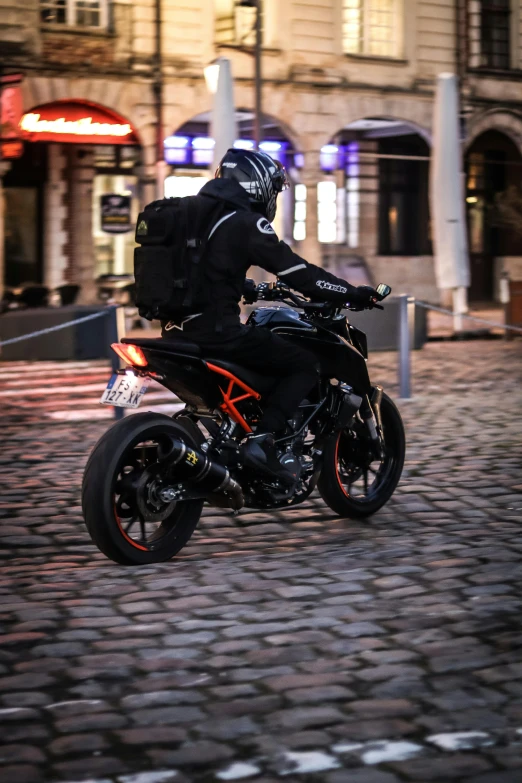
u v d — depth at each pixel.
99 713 3.72
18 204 21.81
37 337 15.45
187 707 3.76
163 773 3.30
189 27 22.14
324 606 4.82
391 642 4.36
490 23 26.23
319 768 3.32
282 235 24.78
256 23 19.17
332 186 25.48
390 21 24.91
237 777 3.27
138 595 5.00
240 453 5.65
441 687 3.92
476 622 4.59
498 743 3.48
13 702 3.82
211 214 5.41
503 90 26.42
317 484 6.33
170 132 22.16
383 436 6.54
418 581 5.18
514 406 11.02
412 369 14.31
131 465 5.53
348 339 6.14
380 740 3.50
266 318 5.84
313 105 23.88
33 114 20.72
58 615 4.73
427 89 25.19
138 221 5.52
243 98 22.98
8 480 7.68
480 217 27.48
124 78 21.53
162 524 5.66
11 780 3.26
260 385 5.66
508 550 5.71
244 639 4.41
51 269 22.06
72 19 21.05
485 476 7.63
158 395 11.98
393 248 26.62
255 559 5.62
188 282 5.37
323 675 4.02
